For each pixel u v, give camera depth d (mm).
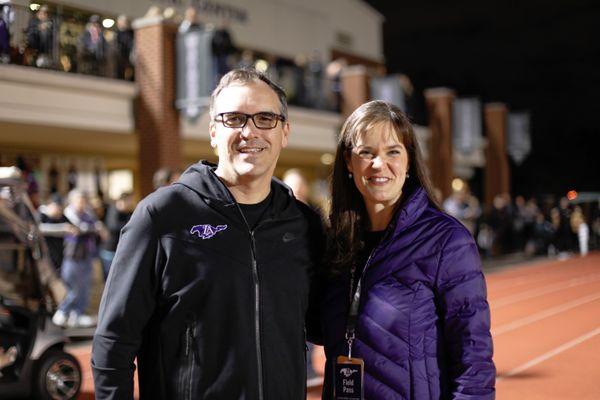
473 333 2436
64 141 15805
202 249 2340
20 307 5973
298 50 23875
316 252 2658
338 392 2516
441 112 24734
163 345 2340
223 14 20500
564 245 23969
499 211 22359
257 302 2365
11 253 6059
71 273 9562
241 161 2428
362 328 2516
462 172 28828
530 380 7004
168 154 14164
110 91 13773
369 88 20641
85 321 9758
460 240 2500
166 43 14234
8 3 7527
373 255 2562
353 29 27422
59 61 12664
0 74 11305
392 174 2650
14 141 15570
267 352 2355
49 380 5945
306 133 18891
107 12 15742
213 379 2295
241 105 2438
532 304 12273
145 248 2320
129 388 2301
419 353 2449
